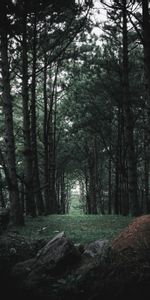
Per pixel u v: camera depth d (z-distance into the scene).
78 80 26.55
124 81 18.58
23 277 7.79
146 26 14.28
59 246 8.13
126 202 24.55
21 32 16.53
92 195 38.62
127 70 18.70
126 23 18.53
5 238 9.88
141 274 6.09
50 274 7.62
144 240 6.64
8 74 14.87
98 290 6.38
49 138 28.84
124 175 22.89
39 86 29.36
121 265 6.43
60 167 39.38
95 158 37.25
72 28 20.17
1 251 9.09
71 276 7.23
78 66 26.38
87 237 11.20
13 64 20.33
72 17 19.91
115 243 6.98
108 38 22.45
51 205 28.45
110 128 26.78
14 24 15.95
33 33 18.73
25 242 9.80
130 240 6.79
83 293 6.55
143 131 25.97
